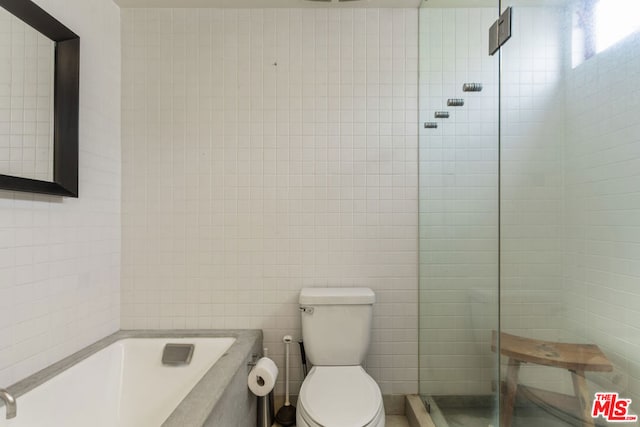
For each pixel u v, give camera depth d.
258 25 1.67
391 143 1.68
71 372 1.24
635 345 1.17
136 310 1.65
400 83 1.68
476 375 1.31
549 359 1.22
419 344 1.66
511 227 1.23
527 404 1.20
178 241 1.66
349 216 1.68
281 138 1.67
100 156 1.52
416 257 1.67
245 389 1.34
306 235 1.67
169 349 1.51
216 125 1.67
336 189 1.68
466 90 1.36
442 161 1.54
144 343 1.53
